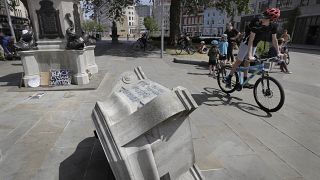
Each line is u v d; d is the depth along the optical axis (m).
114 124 2.17
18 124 4.12
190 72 9.14
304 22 34.00
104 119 2.26
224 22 70.56
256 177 2.77
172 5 20.41
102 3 20.00
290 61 14.18
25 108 4.91
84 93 6.00
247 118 4.47
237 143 3.52
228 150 3.33
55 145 3.41
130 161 2.00
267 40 5.06
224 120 4.35
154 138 2.08
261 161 3.08
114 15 21.44
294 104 5.36
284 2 37.34
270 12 4.57
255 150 3.34
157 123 1.95
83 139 3.57
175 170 2.23
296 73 9.70
